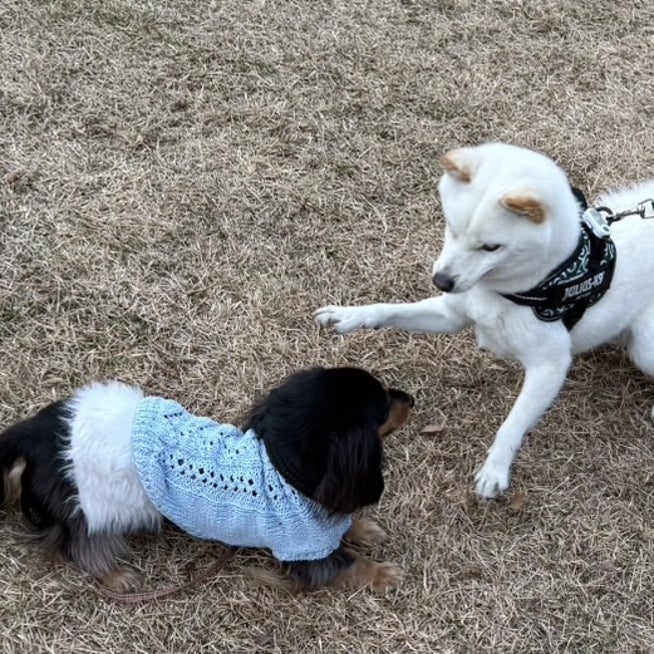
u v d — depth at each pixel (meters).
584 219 1.31
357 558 1.32
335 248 1.64
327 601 1.31
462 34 1.97
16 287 1.54
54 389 1.45
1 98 1.75
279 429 1.21
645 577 1.36
